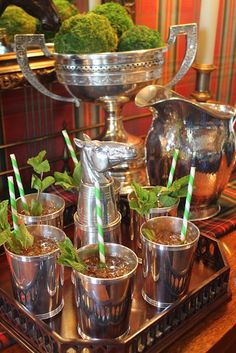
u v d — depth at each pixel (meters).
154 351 0.58
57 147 1.09
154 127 0.87
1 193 1.00
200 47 1.06
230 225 0.86
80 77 0.81
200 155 0.82
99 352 0.55
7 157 1.00
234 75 1.55
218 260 0.74
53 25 0.90
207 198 0.88
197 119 0.81
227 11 1.40
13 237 0.64
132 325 0.62
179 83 1.33
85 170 0.68
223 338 0.62
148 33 0.84
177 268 0.63
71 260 0.57
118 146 0.64
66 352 0.55
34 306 0.63
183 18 1.25
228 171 0.88
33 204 0.73
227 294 0.69
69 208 0.88
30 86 0.93
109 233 0.69
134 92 0.86
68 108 1.09
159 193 0.73
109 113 0.95
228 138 0.85
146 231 0.66
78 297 0.58
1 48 0.85
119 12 0.89
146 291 0.67
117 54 0.78
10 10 0.88
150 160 0.88
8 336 0.62
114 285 0.55
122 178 0.95
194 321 0.63
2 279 0.72
